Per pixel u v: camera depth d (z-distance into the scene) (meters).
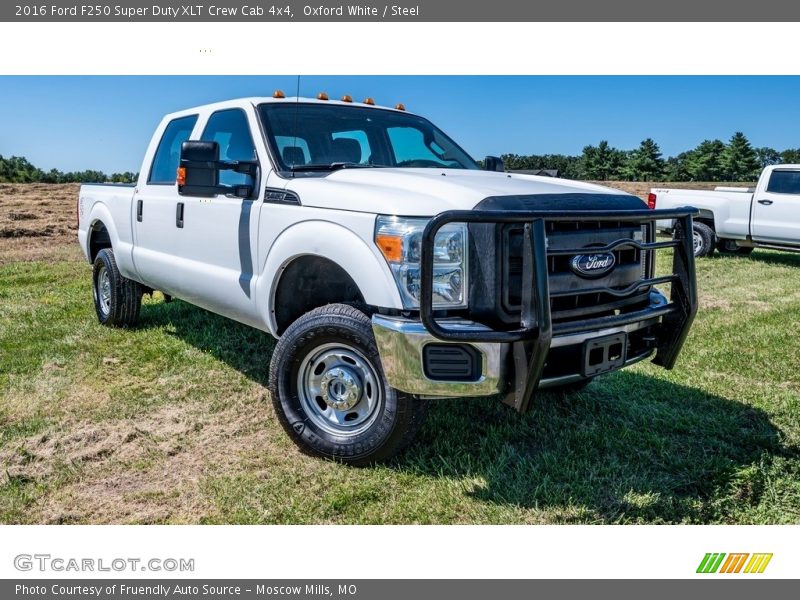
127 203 5.59
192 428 3.98
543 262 2.86
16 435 3.87
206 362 5.19
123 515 3.08
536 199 3.14
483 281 3.02
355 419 3.54
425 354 3.06
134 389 4.60
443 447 3.68
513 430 3.89
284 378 3.59
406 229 3.09
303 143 4.25
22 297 7.67
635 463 3.54
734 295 8.62
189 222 4.64
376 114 4.85
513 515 3.06
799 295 8.61
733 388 4.70
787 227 12.15
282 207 3.75
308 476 3.39
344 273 3.78
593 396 4.47
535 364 2.91
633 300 3.42
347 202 3.37
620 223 3.41
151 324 6.29
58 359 5.20
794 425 4.03
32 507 3.14
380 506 3.13
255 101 4.40
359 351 3.39
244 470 3.47
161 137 5.41
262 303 3.90
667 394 4.53
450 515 3.06
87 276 9.38
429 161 4.83
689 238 3.51
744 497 3.24
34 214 19.11
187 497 3.23
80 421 4.09
